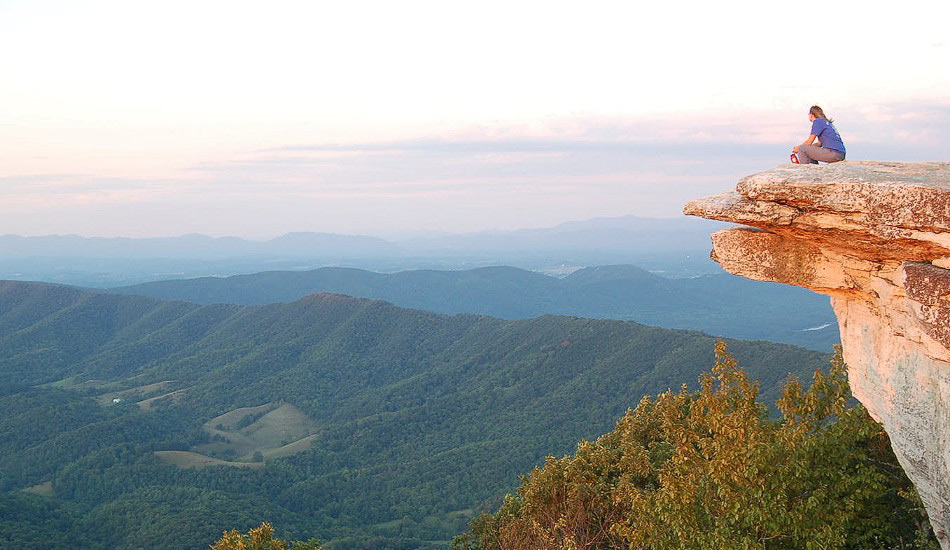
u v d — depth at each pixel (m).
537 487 25.39
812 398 15.96
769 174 11.07
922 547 13.88
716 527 14.60
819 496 14.22
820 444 14.90
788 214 10.85
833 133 12.59
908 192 9.50
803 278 12.06
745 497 14.34
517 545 24.17
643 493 17.88
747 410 15.90
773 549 14.73
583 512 22.50
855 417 15.25
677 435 17.84
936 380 10.49
